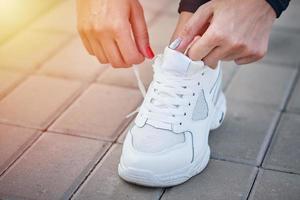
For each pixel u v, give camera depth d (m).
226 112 1.05
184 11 0.92
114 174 0.91
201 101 0.92
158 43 1.24
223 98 1.01
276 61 1.20
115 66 0.89
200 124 0.92
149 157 0.86
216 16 0.83
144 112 0.90
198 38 0.85
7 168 0.92
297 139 0.98
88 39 0.89
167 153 0.87
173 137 0.88
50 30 1.29
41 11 1.36
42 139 0.98
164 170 0.87
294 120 1.03
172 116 0.89
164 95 0.89
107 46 0.87
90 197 0.86
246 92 1.11
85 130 1.00
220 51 0.85
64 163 0.93
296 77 1.15
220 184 0.89
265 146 0.97
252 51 0.85
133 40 0.87
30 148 0.96
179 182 0.88
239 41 0.83
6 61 1.18
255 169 0.92
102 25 0.86
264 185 0.89
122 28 0.85
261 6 0.83
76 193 0.87
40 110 1.05
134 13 0.88
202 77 0.90
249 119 1.03
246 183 0.89
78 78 1.14
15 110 1.05
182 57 0.86
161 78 0.89
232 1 0.83
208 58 0.88
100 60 0.91
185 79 0.88
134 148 0.88
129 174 0.87
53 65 1.17
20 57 1.20
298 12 1.36
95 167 0.92
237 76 1.15
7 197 0.86
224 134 1.00
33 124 1.01
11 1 1.38
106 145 0.97
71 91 1.10
